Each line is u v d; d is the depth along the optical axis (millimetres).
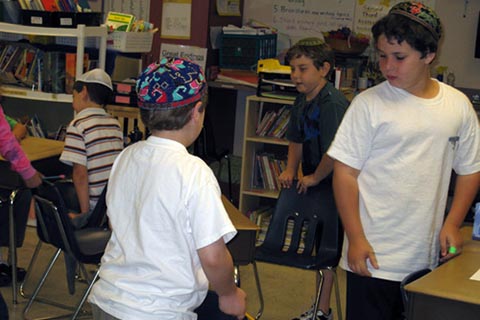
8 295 3934
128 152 1983
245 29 5789
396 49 2270
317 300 3352
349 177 2426
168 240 1848
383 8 6113
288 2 6391
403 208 2371
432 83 2416
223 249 1853
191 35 5934
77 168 3641
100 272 1960
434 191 2379
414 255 2393
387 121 2338
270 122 5113
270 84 4930
